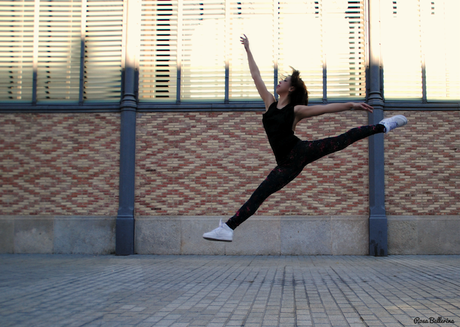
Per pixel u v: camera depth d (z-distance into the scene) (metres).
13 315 4.43
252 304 4.93
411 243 10.38
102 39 11.45
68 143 11.03
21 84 11.45
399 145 10.62
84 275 7.26
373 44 10.91
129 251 10.47
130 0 11.38
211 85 11.16
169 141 10.87
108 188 10.84
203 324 4.04
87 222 10.75
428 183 10.52
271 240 10.46
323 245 10.39
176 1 11.44
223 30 11.30
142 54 11.34
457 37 11.12
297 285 6.24
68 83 11.39
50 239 10.79
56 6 11.63
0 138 11.16
